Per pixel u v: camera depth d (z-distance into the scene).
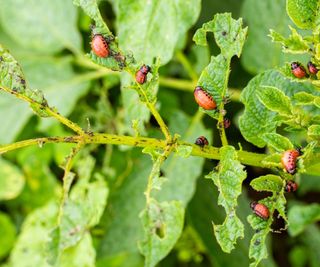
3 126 0.54
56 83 0.54
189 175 0.46
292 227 0.43
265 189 0.31
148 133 0.48
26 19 0.54
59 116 0.31
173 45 0.40
